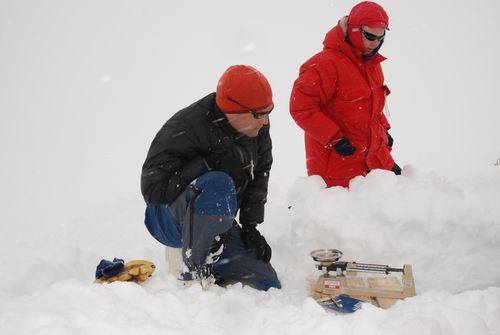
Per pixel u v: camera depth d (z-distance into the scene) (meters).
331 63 4.11
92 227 5.05
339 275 3.06
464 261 3.20
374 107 4.21
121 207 5.68
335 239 3.41
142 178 3.12
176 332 2.30
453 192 3.45
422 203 3.32
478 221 3.22
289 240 3.63
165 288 3.02
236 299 2.73
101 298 2.58
